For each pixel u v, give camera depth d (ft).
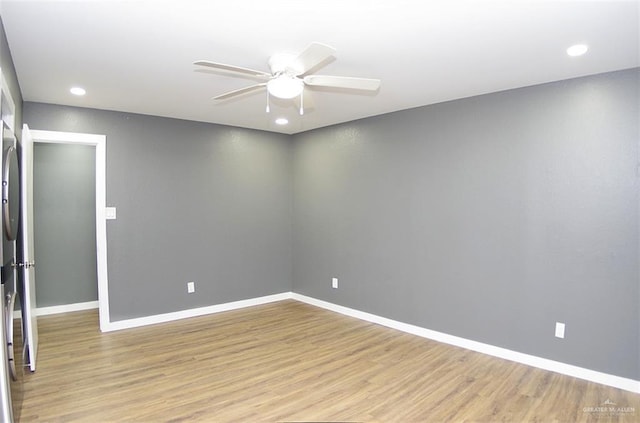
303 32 7.38
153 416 8.02
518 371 10.19
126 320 13.76
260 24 7.03
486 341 11.44
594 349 9.57
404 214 13.46
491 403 8.58
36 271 15.47
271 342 12.37
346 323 14.42
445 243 12.35
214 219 15.85
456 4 6.33
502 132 11.03
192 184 15.25
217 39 7.68
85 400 8.64
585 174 9.65
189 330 13.55
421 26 7.11
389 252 13.97
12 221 8.30
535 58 8.60
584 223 9.68
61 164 15.93
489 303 11.37
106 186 13.33
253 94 11.42
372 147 14.49
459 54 8.42
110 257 13.44
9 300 7.87
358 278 15.12
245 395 8.91
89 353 11.37
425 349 11.78
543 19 6.82
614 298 9.30
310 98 11.66
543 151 10.30
